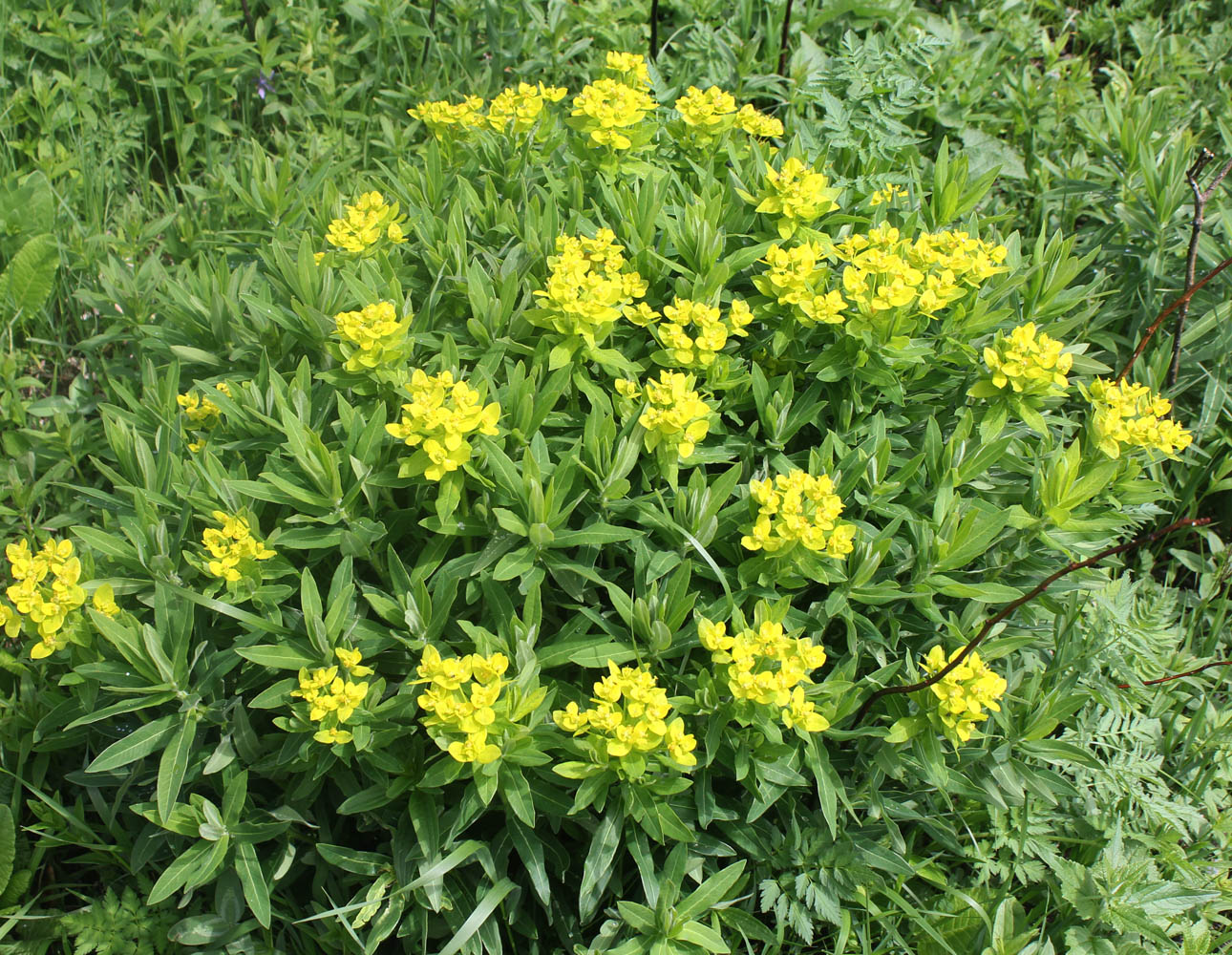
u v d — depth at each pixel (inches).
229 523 26.6
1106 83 60.6
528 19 54.1
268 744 28.0
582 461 28.4
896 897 28.8
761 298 32.1
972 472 29.7
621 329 32.0
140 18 52.2
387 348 27.7
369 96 55.2
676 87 47.0
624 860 29.4
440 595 27.2
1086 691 32.0
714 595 29.5
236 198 46.1
